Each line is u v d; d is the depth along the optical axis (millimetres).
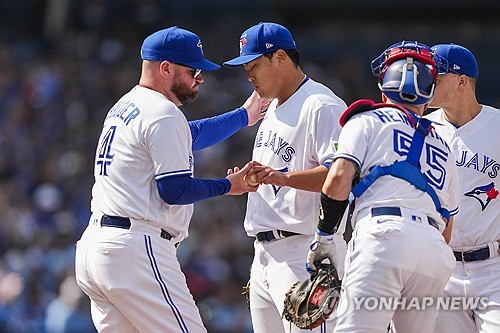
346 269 20219
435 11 77438
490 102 71500
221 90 65250
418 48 21281
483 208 24062
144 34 74250
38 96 65688
